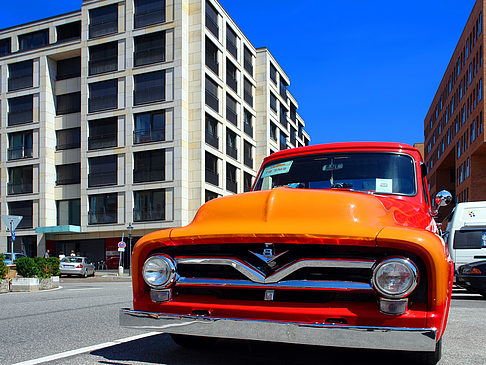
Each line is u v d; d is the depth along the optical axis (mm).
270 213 3623
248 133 47469
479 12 47031
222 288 3572
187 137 36906
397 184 4793
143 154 37188
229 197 4070
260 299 3488
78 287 18484
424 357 3777
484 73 44062
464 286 13078
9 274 18062
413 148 5082
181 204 35469
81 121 39219
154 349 4652
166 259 3752
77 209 40625
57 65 42812
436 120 76000
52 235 40688
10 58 42969
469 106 50875
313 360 4113
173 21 37375
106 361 4133
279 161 5477
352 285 3277
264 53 50719
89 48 39875
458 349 4941
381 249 3291
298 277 3402
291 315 3316
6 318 7391
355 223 3471
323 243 3334
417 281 3150
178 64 36781
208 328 3447
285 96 59219
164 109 36812
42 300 11086
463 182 53469
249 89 48875
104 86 39000
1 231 41781
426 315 3137
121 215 37281
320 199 3684
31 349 4777
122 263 38219
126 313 3758
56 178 41562
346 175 4988
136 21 38500
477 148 46219
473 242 15227
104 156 38469
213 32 40281
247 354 4371
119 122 38031
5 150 42469
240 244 3578
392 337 3039
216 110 40156
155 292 3766
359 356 4223
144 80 37750
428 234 3344
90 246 39719
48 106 41594
